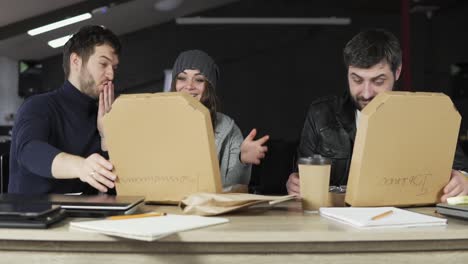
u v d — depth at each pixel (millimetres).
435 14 8977
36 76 7941
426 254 1107
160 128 1349
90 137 2000
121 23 7875
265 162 2627
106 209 1230
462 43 8945
